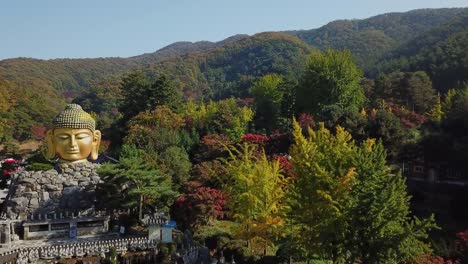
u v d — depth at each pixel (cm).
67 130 5034
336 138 4278
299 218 3341
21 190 4859
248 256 3878
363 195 2936
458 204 5294
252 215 3897
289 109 8738
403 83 10331
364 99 9225
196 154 6838
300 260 3816
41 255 3928
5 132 11812
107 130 9506
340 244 3092
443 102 10019
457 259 3619
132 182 4722
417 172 6391
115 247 4081
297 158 3556
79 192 5000
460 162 5956
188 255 3803
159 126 7819
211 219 4675
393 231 2928
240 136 7756
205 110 9719
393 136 6019
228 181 4425
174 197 4831
